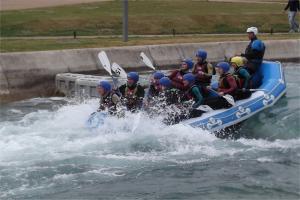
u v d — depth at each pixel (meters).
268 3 74.56
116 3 63.88
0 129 24.03
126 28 41.91
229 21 56.66
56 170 19.27
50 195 17.33
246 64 27.95
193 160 20.56
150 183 18.36
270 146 22.44
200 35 50.66
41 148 21.31
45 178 18.59
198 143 22.30
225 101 24.42
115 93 23.83
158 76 24.44
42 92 33.91
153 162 20.25
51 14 53.28
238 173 19.28
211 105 24.47
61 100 32.19
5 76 32.69
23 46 37.50
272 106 26.42
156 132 22.94
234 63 26.52
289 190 17.77
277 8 67.88
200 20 55.34
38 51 35.03
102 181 18.50
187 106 23.94
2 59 33.06
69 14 53.72
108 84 23.92
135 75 24.14
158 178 18.80
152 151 21.34
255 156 21.14
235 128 24.39
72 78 32.94
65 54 35.72
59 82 33.88
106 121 23.45
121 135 22.72
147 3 65.62
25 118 26.67
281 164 20.23
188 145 22.05
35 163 19.78
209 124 23.48
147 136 22.62
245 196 17.31
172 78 25.73
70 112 26.75
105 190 17.78
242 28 56.03
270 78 28.25
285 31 57.47
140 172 19.31
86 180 18.55
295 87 33.00
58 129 23.89
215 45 43.59
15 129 24.00
